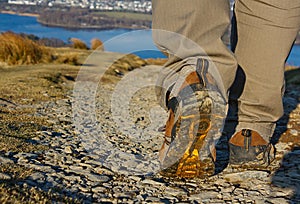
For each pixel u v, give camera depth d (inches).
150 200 88.3
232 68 82.7
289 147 133.6
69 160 114.9
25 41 510.6
